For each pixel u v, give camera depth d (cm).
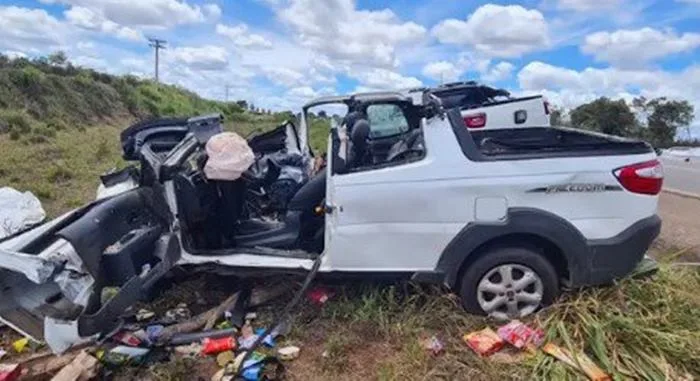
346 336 352
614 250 351
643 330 320
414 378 307
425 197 351
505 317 363
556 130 445
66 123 2191
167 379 308
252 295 399
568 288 362
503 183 349
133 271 328
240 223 416
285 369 323
